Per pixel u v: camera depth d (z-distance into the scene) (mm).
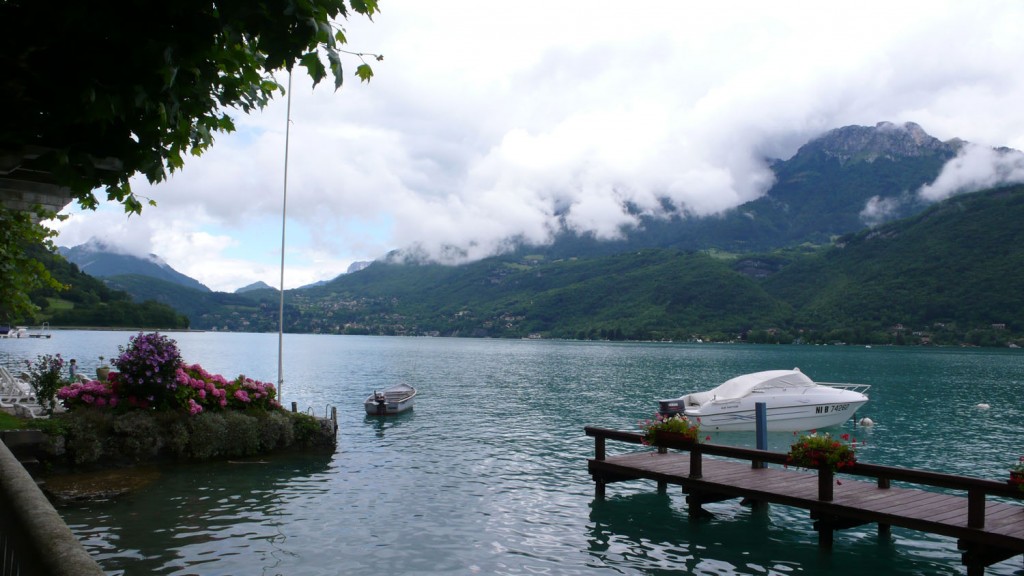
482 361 107375
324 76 3779
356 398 47625
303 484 19031
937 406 45969
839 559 13602
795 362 108312
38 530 2822
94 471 18906
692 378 70250
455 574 12289
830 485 13859
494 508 17078
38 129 3574
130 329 181250
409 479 20312
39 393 20656
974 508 11859
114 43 3188
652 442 16734
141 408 20812
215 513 15742
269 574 11930
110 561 12336
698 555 13688
